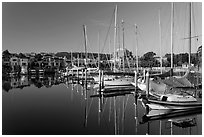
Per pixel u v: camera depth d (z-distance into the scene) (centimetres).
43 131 1162
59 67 8675
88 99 2214
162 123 1330
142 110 1689
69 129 1205
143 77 2373
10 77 5956
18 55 8862
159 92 1736
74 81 4441
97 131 1180
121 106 1847
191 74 1997
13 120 1378
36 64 9006
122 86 2653
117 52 3562
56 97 2353
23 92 2786
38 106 1838
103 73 2616
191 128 1225
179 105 1465
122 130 1196
